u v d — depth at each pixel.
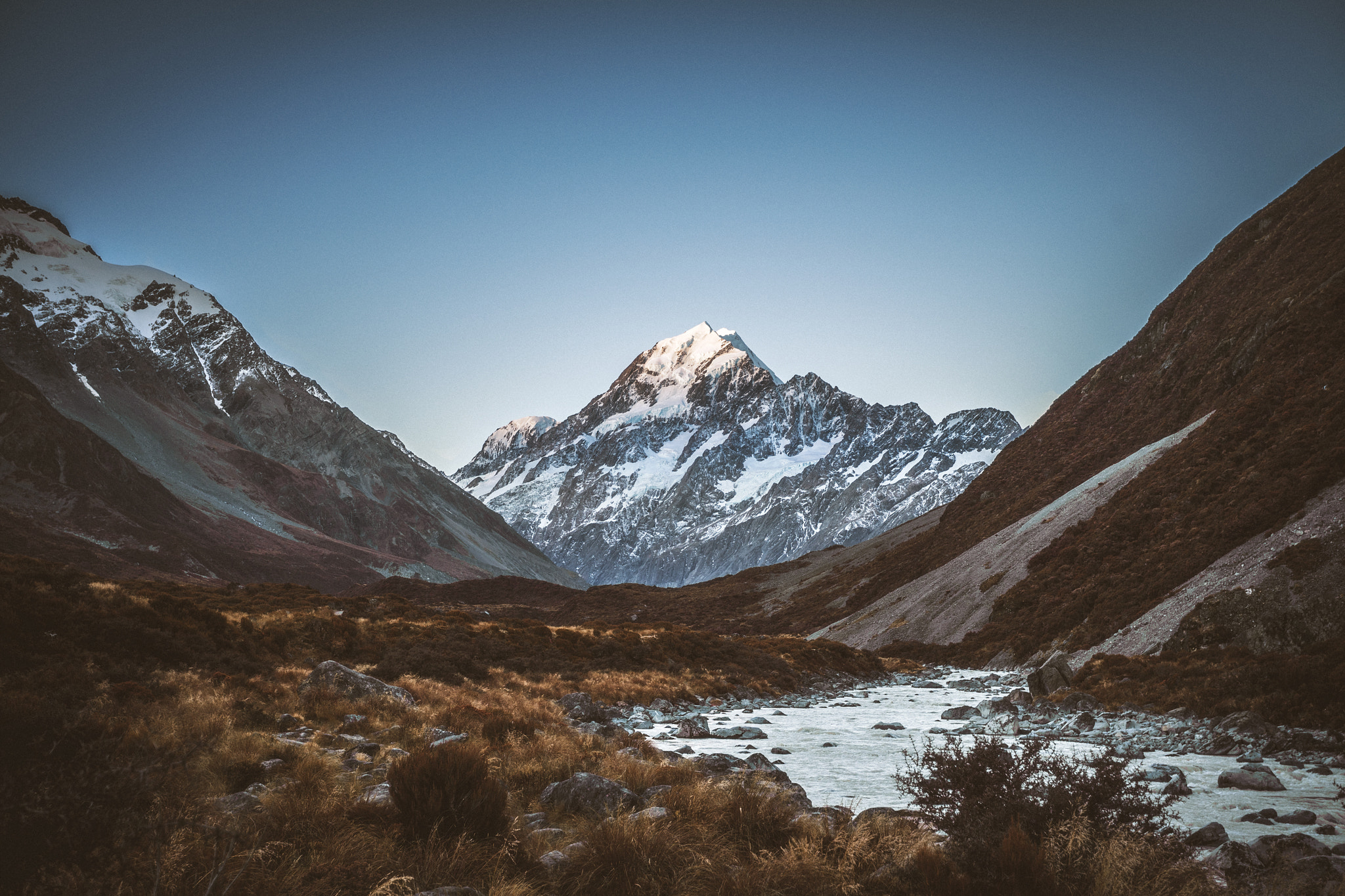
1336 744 19.20
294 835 7.79
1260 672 25.42
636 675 38.00
